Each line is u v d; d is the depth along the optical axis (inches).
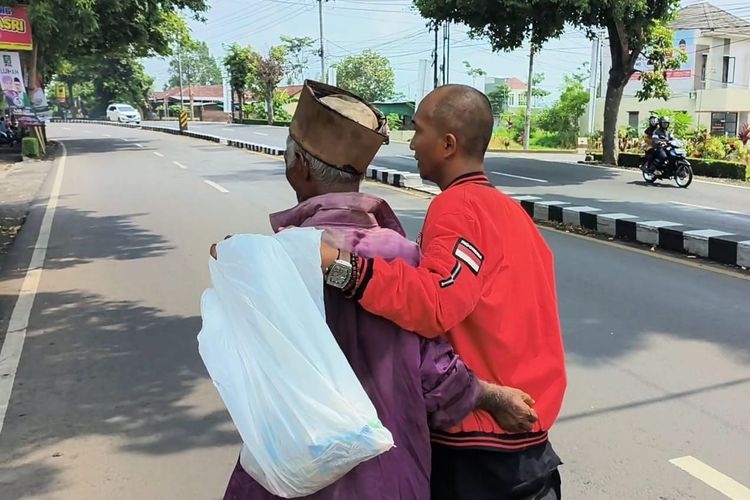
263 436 52.7
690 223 371.2
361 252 58.6
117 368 165.8
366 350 58.1
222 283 56.2
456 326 63.4
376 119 64.3
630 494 111.6
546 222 379.2
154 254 291.6
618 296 223.9
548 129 1610.5
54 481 117.1
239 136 1245.7
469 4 668.7
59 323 199.8
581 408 142.4
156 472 120.1
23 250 305.7
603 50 1535.4
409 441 58.4
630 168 730.8
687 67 1326.3
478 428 62.5
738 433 131.6
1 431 134.4
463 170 67.5
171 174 626.2
